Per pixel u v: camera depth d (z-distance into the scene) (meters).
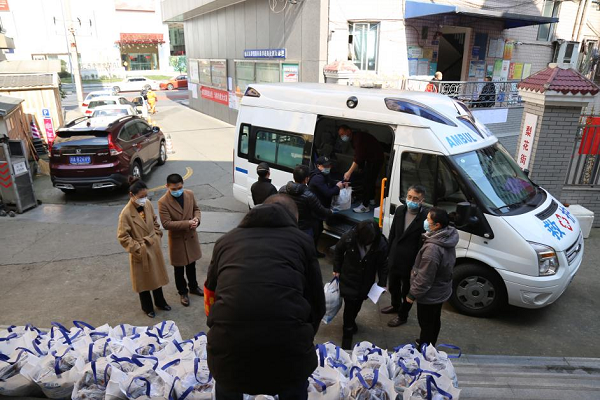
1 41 18.11
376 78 12.19
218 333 2.06
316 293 2.34
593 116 8.30
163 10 24.28
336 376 2.96
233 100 19.19
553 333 5.09
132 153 10.43
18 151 9.18
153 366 2.99
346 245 4.38
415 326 5.19
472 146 5.57
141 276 5.00
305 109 6.71
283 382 2.08
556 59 16.84
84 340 3.35
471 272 5.22
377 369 3.06
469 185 5.11
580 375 4.04
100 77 47.97
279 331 2.01
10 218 8.69
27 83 14.06
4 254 7.00
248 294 2.03
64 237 7.71
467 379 3.85
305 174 5.61
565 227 5.23
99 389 2.91
